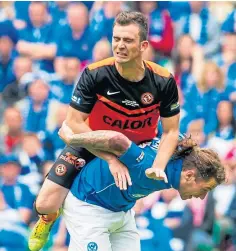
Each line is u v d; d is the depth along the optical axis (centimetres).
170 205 1883
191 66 2264
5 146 2044
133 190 1202
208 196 1880
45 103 2150
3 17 2308
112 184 1205
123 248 1274
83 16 2275
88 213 1229
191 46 2286
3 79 2253
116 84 1155
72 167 1238
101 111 1177
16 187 1925
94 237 1226
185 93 2212
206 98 2188
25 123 2128
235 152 2041
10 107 2189
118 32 1134
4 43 2281
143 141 1209
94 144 1147
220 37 2356
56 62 2261
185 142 1202
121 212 1247
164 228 1855
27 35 2306
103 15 2288
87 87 1162
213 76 2205
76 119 1173
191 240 1848
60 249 1834
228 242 1866
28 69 2253
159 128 1253
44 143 2072
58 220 1848
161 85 1163
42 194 1244
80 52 2270
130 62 1136
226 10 2391
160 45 2295
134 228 1289
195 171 1190
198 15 2370
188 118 2161
